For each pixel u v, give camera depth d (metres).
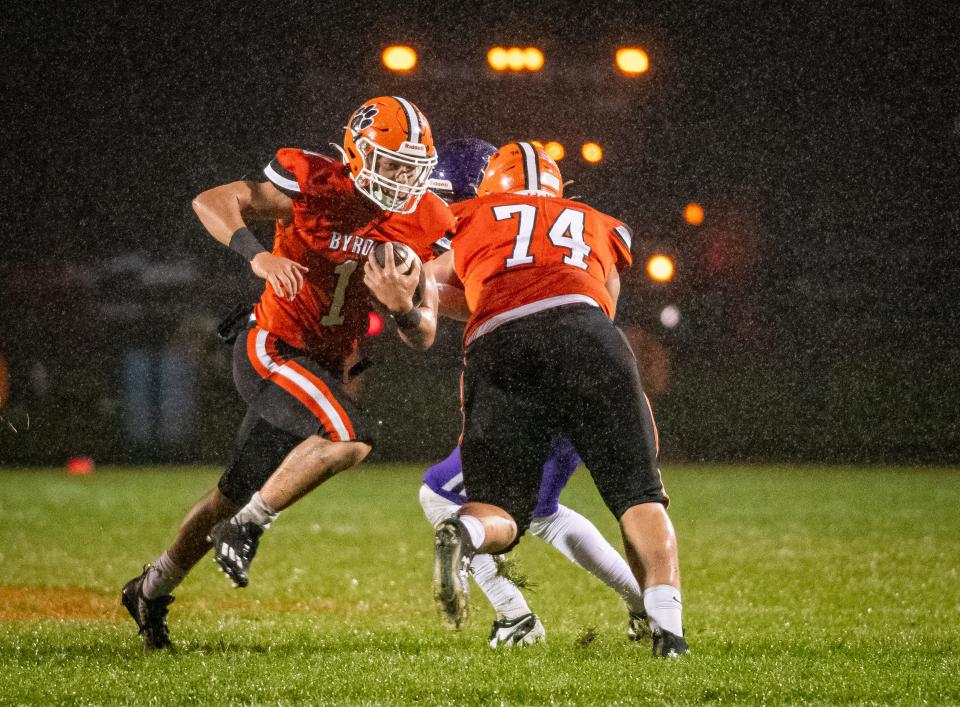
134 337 65.50
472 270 17.38
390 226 17.92
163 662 15.97
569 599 23.22
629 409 15.99
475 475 16.20
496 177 18.89
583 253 17.31
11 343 65.00
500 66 67.62
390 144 17.33
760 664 15.56
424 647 17.59
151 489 49.28
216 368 65.25
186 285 67.06
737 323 67.44
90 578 26.48
